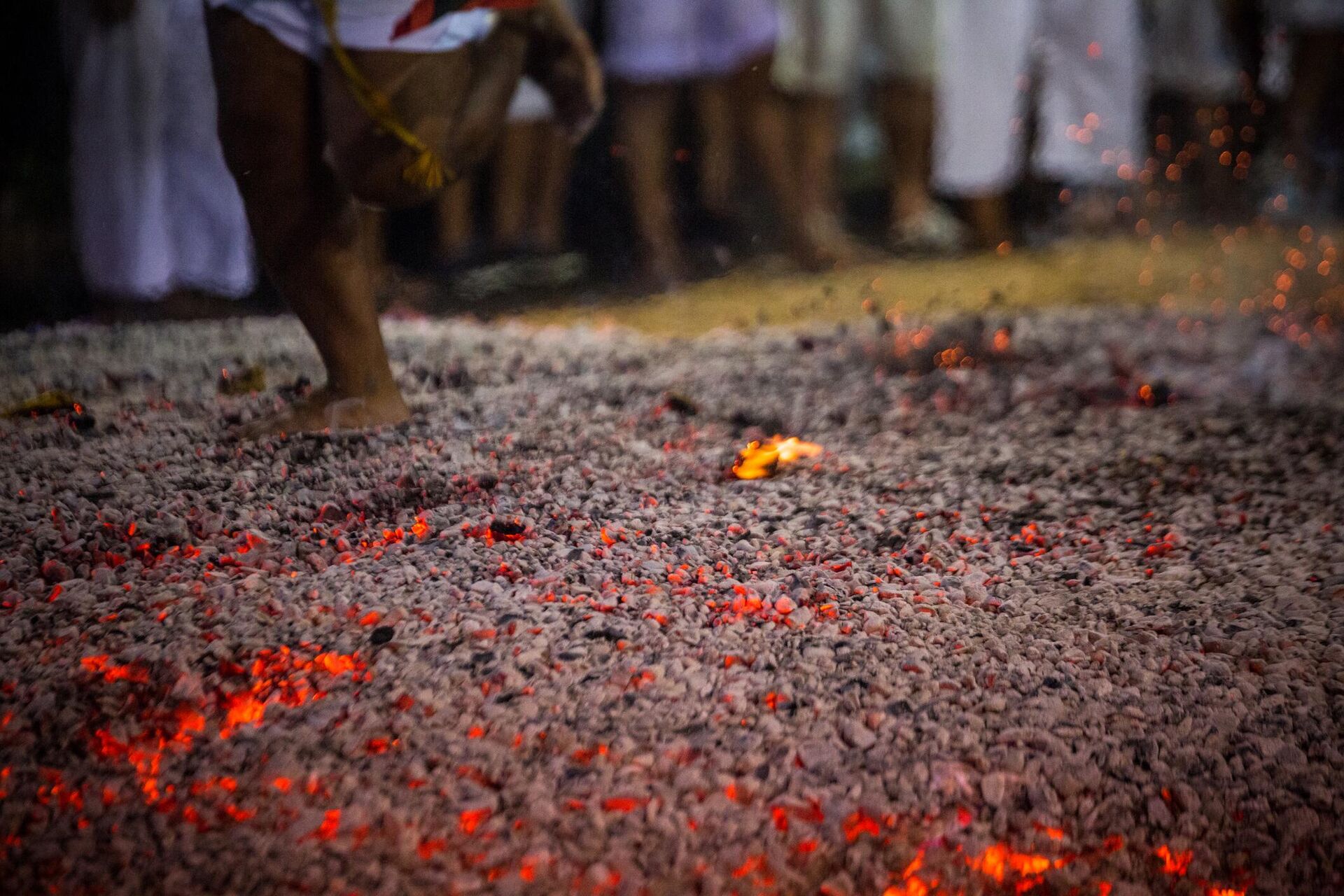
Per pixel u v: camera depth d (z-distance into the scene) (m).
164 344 4.45
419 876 1.78
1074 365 4.59
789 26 7.50
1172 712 2.17
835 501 3.02
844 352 4.79
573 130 3.78
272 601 2.32
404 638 2.23
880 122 8.47
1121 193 8.79
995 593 2.57
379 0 2.86
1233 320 5.67
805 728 2.06
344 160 2.95
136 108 6.32
